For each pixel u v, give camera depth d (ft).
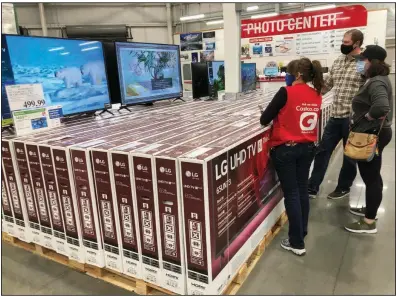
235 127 8.06
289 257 8.00
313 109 7.30
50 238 7.36
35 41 8.45
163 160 5.45
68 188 6.64
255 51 31.19
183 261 5.82
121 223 6.28
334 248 8.36
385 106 7.48
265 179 8.00
